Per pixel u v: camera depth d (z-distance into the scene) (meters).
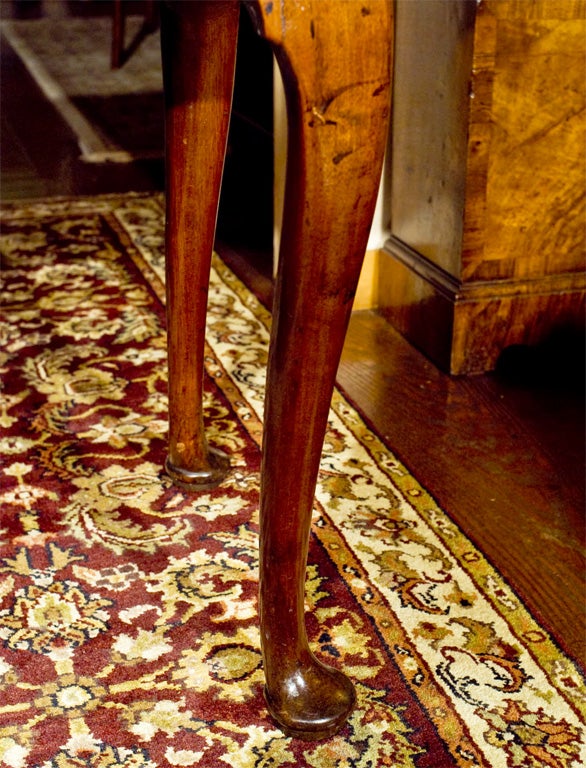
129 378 1.36
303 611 0.74
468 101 1.25
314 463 0.66
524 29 1.22
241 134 1.90
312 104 0.54
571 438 1.22
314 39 0.53
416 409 1.30
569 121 1.29
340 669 0.82
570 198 1.35
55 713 0.77
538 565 0.97
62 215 2.05
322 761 0.73
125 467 1.13
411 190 1.47
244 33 1.79
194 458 1.08
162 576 0.94
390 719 0.77
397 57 1.45
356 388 1.35
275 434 0.65
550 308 1.41
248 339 1.48
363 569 0.96
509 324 1.40
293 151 0.56
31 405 1.28
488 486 1.11
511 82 1.25
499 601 0.91
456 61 1.27
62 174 2.38
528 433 1.24
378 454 1.17
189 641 0.86
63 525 1.02
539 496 1.09
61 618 0.88
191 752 0.74
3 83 3.46
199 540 1.00
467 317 1.37
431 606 0.90
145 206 2.12
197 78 0.85
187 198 0.92
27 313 1.56
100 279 1.71
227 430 1.22
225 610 0.90
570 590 0.93
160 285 1.68
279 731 0.76
